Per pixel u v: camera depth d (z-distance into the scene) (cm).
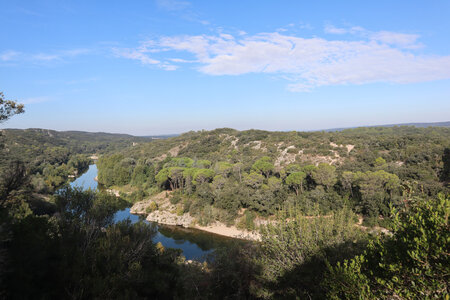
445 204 557
